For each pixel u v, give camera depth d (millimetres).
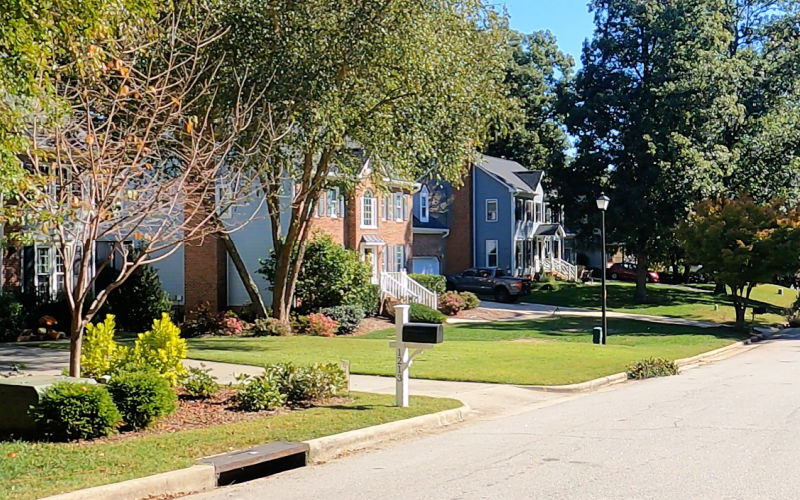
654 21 48438
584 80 51375
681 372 20531
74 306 10594
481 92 22875
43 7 9844
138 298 28125
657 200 46625
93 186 10367
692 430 10938
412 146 22125
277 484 8219
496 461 9016
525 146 70250
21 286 25594
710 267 35875
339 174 27094
